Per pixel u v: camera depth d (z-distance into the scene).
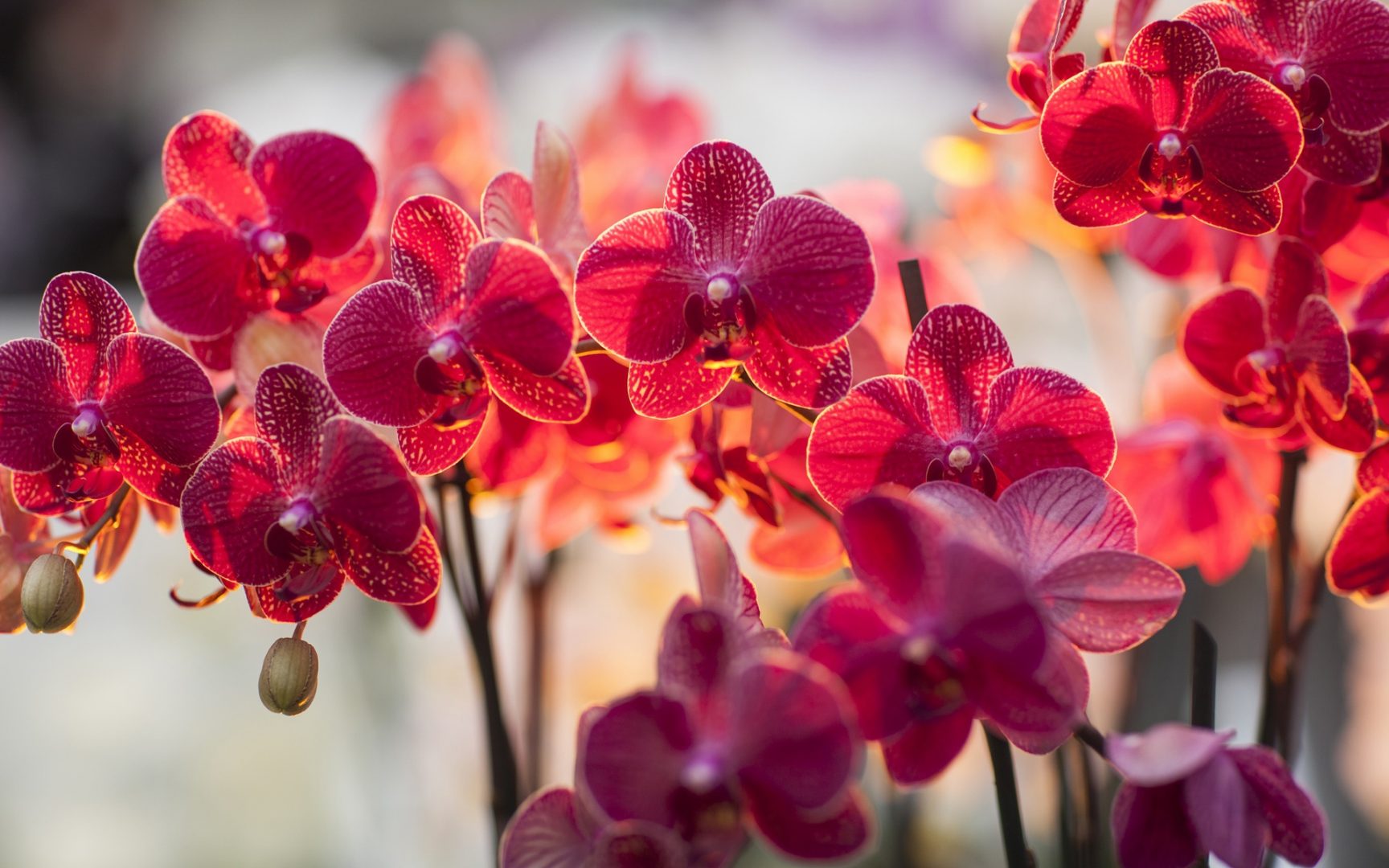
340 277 0.84
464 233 0.79
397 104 1.04
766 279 0.79
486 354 0.79
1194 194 0.81
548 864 0.75
